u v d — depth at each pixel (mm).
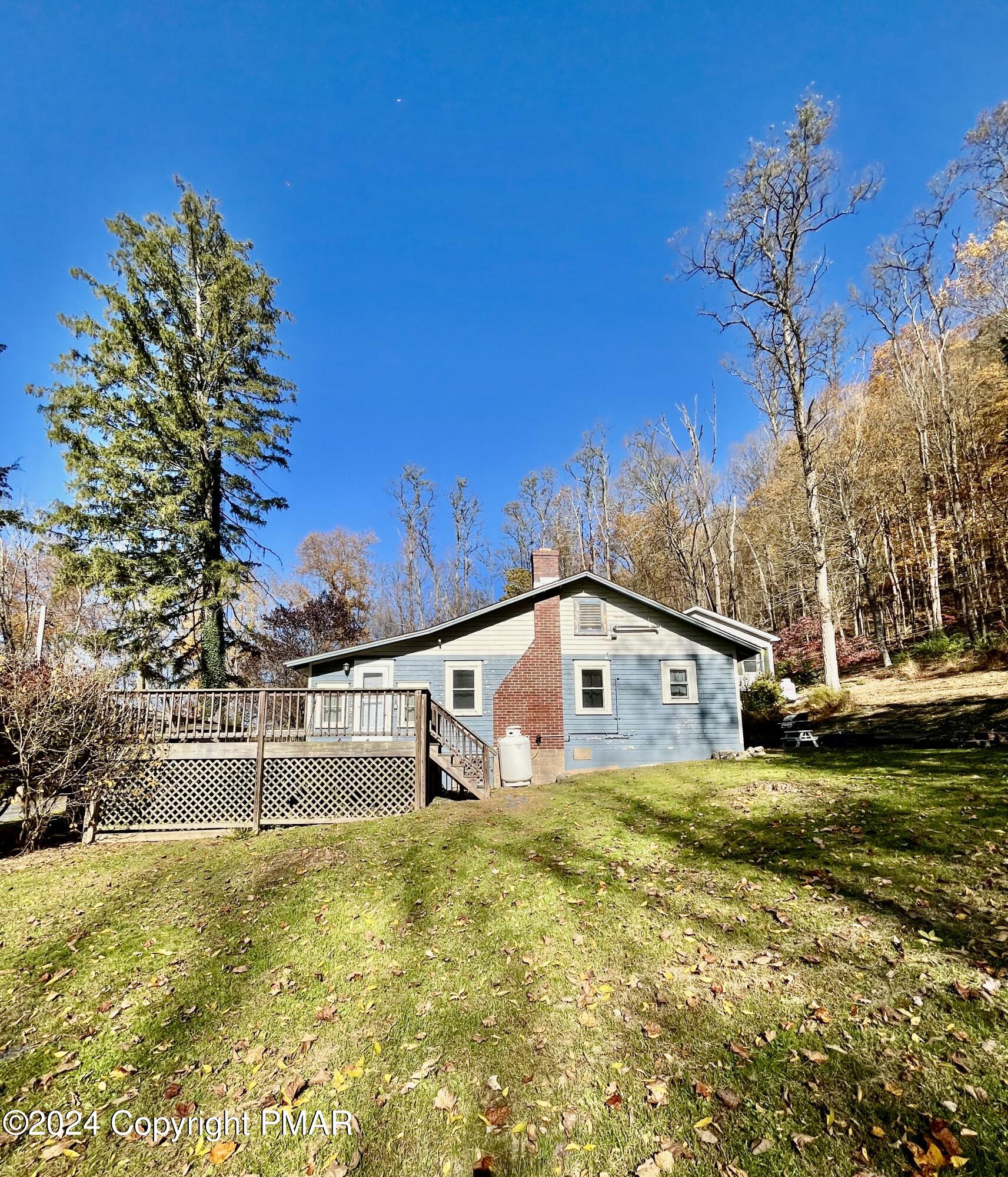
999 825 5965
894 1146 2547
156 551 18547
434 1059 3504
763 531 37188
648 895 5469
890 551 28281
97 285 17828
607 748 14961
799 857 5922
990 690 16156
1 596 22062
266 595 27156
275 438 21312
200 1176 2801
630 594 15648
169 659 19016
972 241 23984
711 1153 2645
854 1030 3318
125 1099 3314
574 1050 3457
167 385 18906
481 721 14781
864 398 29438
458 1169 2721
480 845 7516
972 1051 3035
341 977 4535
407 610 42188
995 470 23031
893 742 13383
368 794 10250
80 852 8305
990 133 21047
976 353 24625
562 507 41844
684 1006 3758
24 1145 3004
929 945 4062
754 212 21500
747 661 28609
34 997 4363
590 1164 2672
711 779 10516
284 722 10312
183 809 9688
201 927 5492
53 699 8469
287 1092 3309
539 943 4781
